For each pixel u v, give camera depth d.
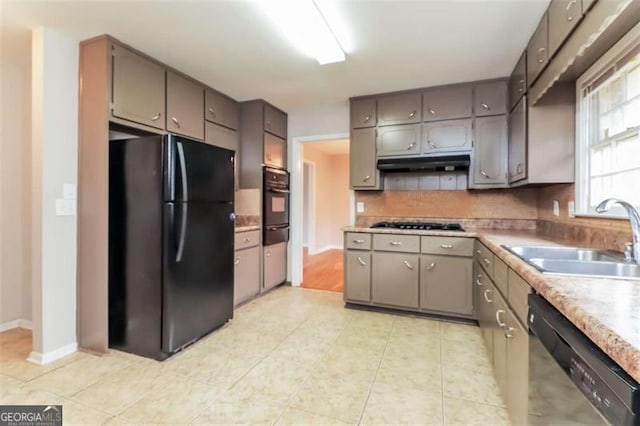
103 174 2.34
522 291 1.37
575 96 2.22
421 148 3.33
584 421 0.94
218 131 3.46
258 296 3.77
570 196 2.30
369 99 3.55
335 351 2.39
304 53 2.58
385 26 2.19
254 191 3.79
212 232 2.65
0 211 2.77
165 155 2.24
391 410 1.72
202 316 2.55
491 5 1.94
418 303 3.09
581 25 1.50
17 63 2.80
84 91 2.38
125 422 1.62
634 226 1.39
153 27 2.21
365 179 3.57
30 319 2.85
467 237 2.91
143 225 2.30
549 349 1.00
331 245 7.93
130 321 2.35
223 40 2.38
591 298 0.91
